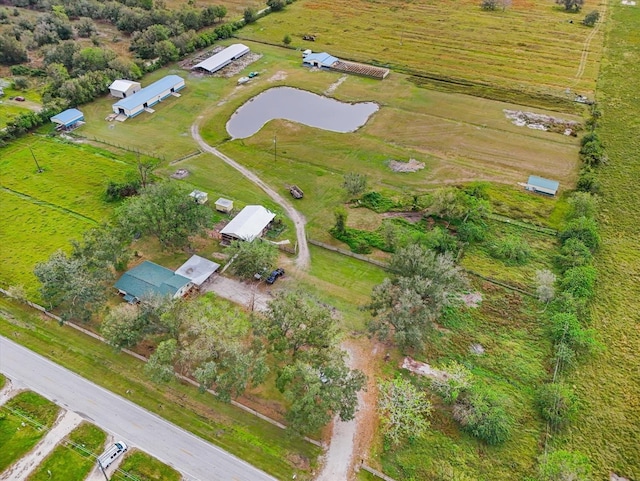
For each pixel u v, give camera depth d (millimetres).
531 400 51125
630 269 66938
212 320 51469
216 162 86688
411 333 50875
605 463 45906
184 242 67312
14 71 109250
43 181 80500
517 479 44406
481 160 88312
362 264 67562
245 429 47812
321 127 97438
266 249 63031
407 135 94938
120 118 98188
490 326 59062
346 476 44375
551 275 62438
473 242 71250
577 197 74000
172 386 51312
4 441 45812
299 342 50938
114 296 61438
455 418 48875
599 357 55500
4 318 57938
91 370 52656
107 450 45062
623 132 96750
